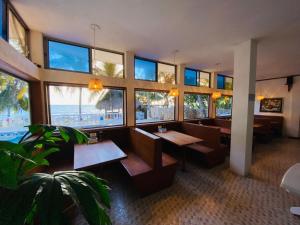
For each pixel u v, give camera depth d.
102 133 3.24
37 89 2.66
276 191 2.45
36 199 0.67
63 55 2.96
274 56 3.80
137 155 2.97
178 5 1.89
